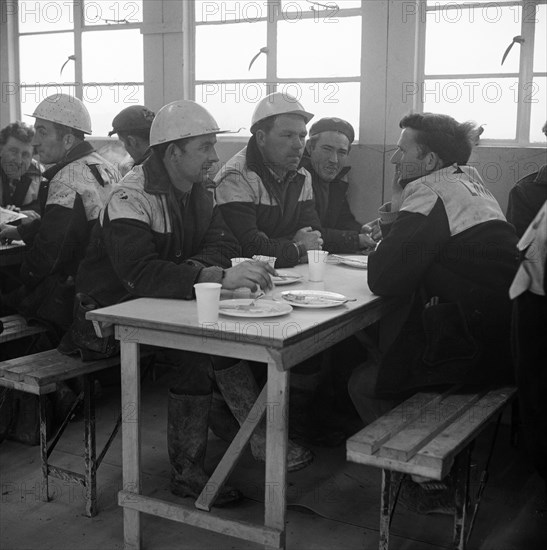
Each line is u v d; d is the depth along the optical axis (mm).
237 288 2512
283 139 3354
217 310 2162
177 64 4266
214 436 3348
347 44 3877
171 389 2695
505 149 3545
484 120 3670
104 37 4543
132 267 2541
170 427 2709
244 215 3324
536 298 1981
